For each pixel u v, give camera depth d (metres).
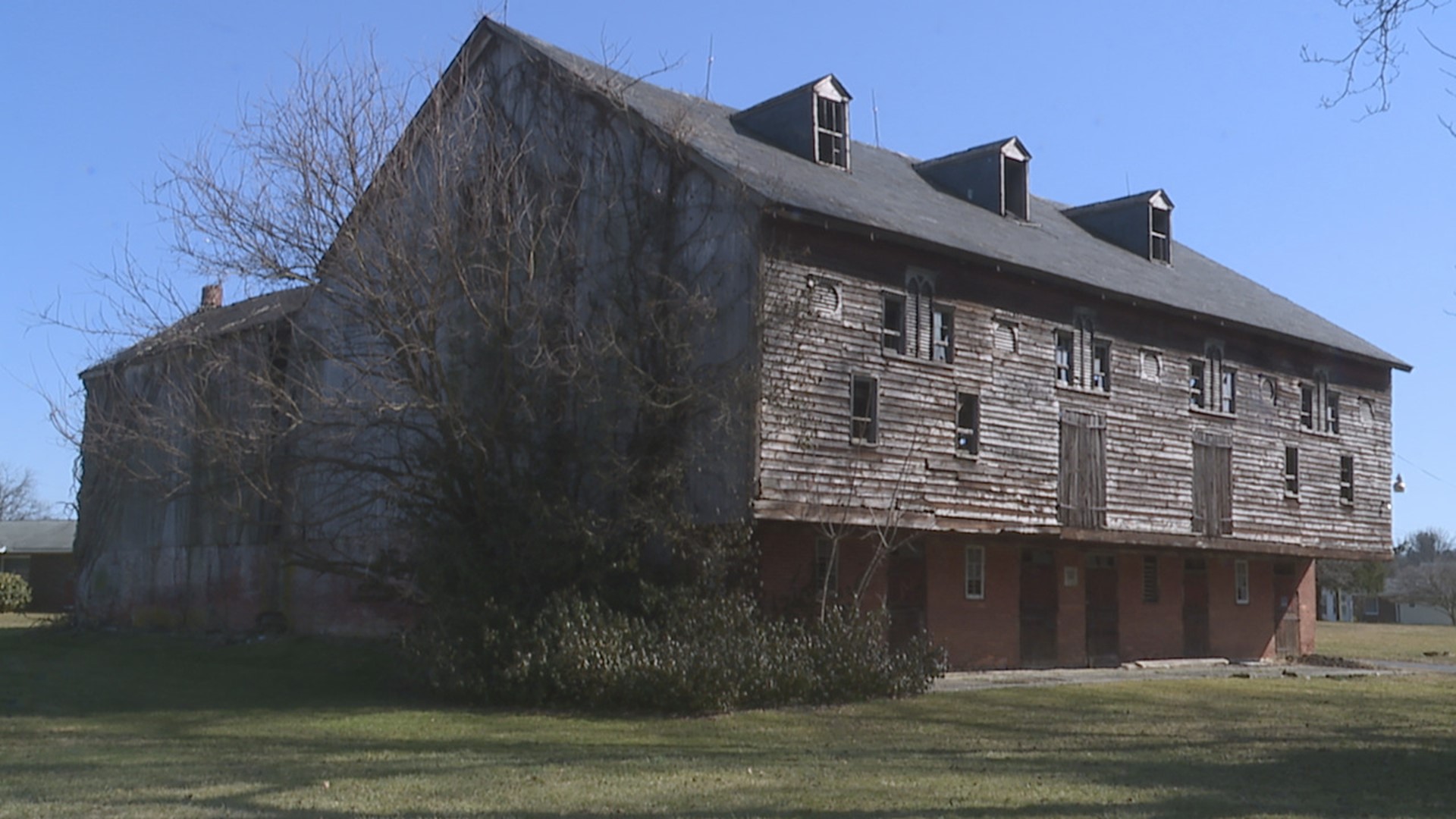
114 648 29.73
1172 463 30.00
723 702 18.84
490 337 21.59
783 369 21.89
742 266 21.89
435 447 22.27
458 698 19.59
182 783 11.92
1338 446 35.25
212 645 29.25
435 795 11.40
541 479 21.48
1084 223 35.41
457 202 22.16
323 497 25.06
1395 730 18.36
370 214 21.56
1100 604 30.88
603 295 23.14
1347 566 83.81
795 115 27.16
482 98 25.53
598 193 23.91
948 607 27.03
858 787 12.12
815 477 22.27
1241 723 18.95
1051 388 27.22
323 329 23.42
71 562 56.66
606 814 10.57
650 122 23.25
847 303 23.27
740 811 10.80
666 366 21.91
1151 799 11.79
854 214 23.17
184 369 24.03
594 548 20.47
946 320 25.25
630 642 19.22
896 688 21.48
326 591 28.86
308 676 23.25
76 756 13.86
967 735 16.89
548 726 16.98
